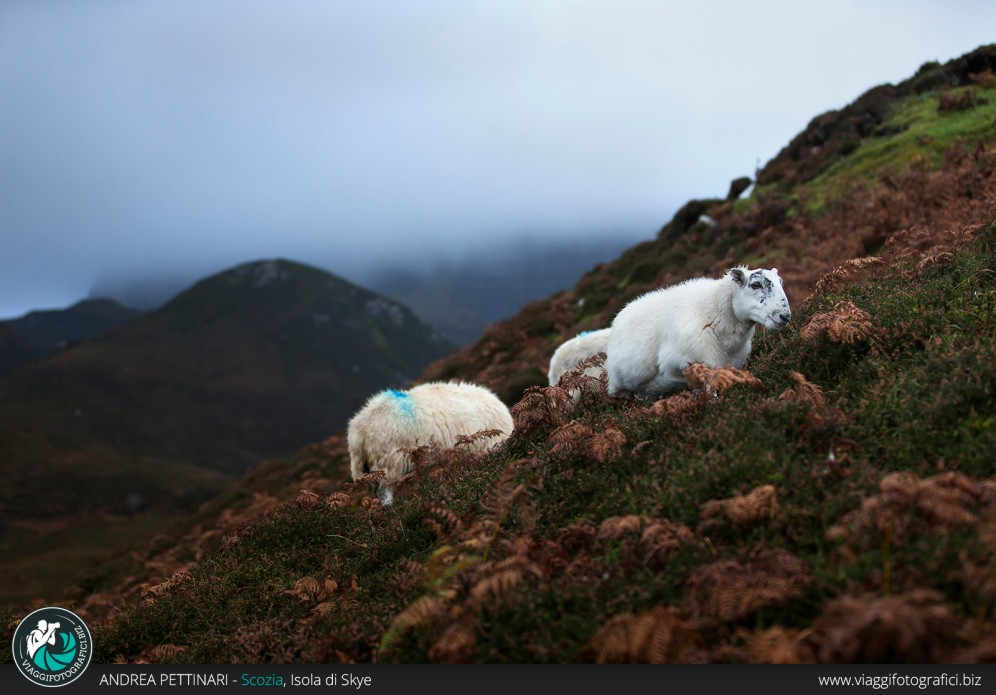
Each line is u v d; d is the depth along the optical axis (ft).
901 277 28.60
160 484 412.57
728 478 17.16
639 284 78.74
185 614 23.12
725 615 13.30
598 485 19.42
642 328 28.32
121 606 28.22
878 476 15.76
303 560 24.79
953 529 13.55
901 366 20.56
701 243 82.33
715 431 19.35
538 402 26.61
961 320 21.70
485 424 33.60
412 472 30.09
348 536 25.32
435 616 15.38
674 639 13.23
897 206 50.90
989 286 23.63
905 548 13.52
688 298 27.48
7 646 25.77
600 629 13.82
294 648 18.58
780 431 18.57
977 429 16.52
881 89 90.17
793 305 38.63
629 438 21.31
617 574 15.52
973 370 18.06
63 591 77.36
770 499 15.51
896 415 18.10
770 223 69.92
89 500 366.02
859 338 22.70
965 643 11.76
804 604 13.57
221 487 433.89
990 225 29.04
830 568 13.76
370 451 32.71
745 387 22.54
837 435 18.12
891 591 12.78
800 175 81.97
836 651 12.00
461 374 91.71
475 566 16.55
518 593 15.34
